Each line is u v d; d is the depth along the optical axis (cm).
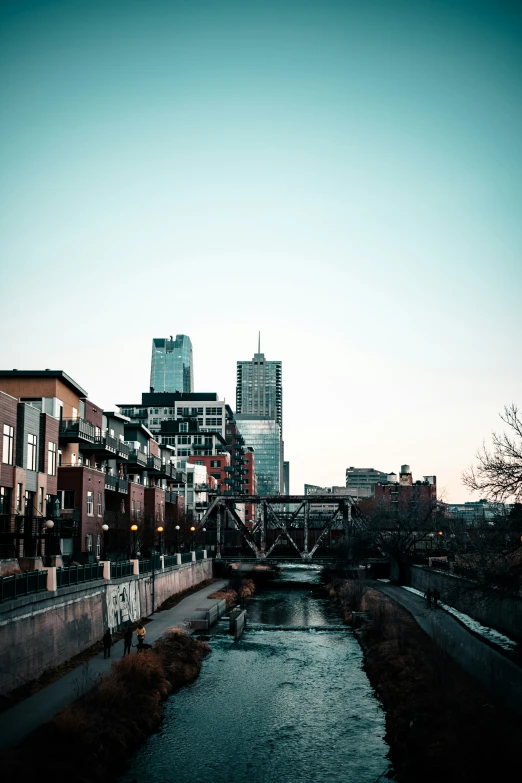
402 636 4512
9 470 4675
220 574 9444
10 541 4581
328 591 8388
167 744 2855
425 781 2420
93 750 2489
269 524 10769
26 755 2248
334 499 9681
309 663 4372
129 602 4819
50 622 3306
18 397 5997
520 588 3650
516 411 3303
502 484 3250
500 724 2709
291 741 2930
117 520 6700
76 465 6394
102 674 3278
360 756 2770
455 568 5262
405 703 3247
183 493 12850
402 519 8212
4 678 2781
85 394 6738
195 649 4447
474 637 3722
